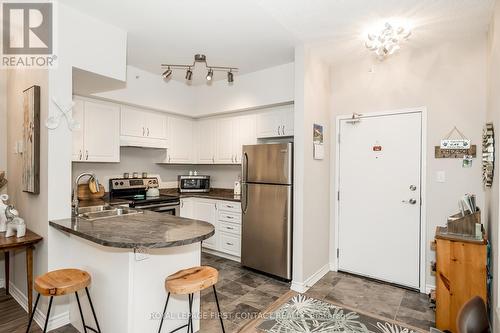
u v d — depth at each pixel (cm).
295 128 303
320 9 229
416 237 303
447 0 214
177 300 205
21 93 257
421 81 301
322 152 339
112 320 188
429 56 296
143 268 183
